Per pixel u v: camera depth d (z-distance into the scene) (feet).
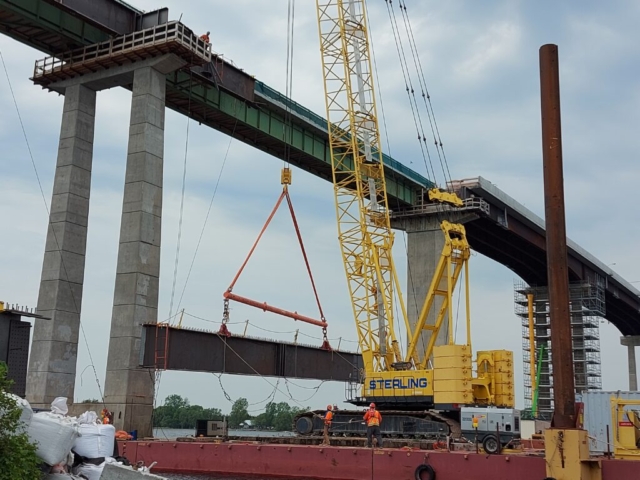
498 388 153.89
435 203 270.26
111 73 171.73
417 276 272.72
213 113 195.42
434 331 176.24
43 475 48.26
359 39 188.44
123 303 155.74
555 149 89.76
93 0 163.22
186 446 134.31
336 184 187.21
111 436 57.57
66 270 163.94
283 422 558.56
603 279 399.24
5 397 43.16
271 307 176.96
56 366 158.20
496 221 283.18
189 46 164.66
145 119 163.94
